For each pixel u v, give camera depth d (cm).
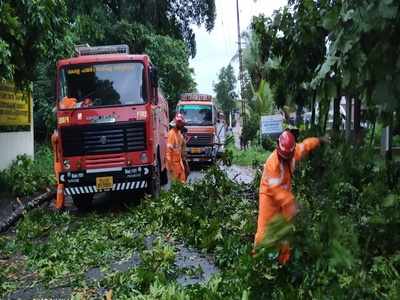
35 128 2308
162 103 1527
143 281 586
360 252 472
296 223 499
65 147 1114
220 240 748
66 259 750
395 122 603
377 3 461
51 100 2222
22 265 745
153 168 1133
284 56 1091
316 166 802
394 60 488
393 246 500
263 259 494
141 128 1117
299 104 1116
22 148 1633
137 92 1125
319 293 426
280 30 1062
